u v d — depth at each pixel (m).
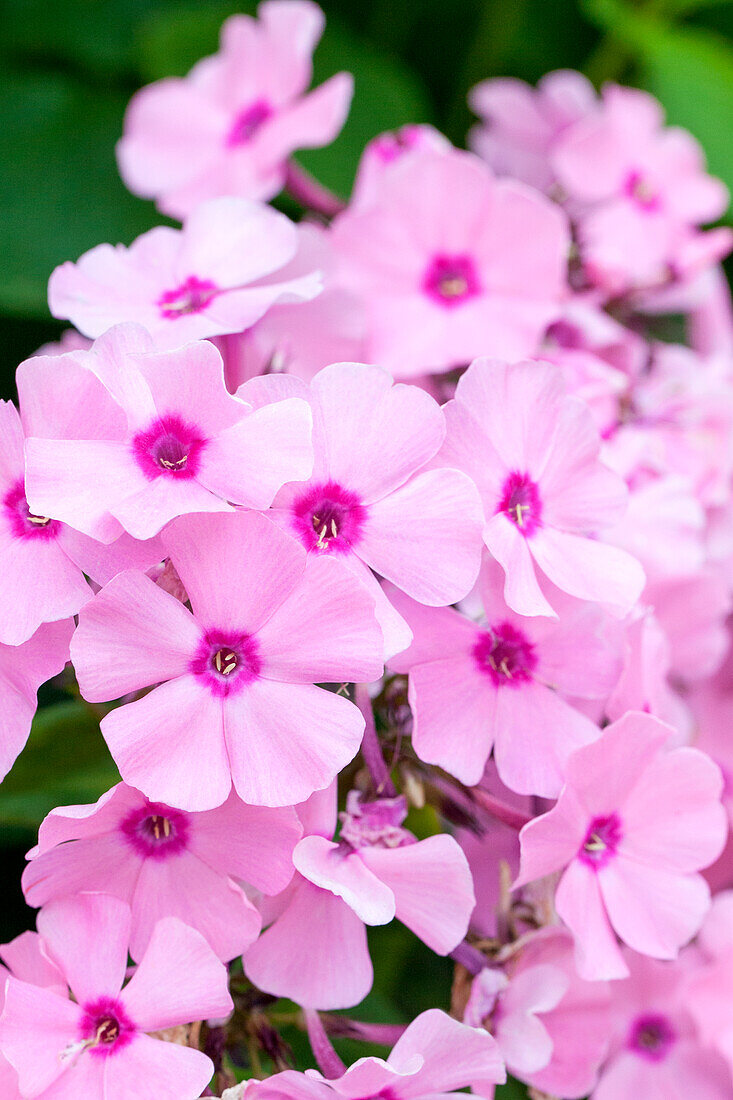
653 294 0.46
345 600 0.36
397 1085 0.36
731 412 0.44
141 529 0.35
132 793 0.36
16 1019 0.36
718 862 0.42
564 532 0.38
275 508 0.36
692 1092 0.40
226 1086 0.37
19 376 0.36
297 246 0.40
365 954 0.37
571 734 0.37
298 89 0.45
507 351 0.42
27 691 0.36
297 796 0.36
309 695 0.36
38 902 0.36
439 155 0.42
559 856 0.37
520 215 0.42
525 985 0.38
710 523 0.44
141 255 0.40
